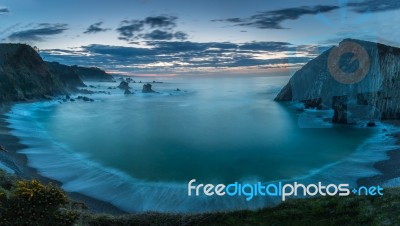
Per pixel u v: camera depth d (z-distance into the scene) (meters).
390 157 46.59
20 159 48.75
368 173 39.62
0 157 44.72
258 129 76.06
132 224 19.06
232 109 119.31
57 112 115.50
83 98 158.12
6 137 64.88
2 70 136.62
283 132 70.56
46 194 15.32
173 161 50.59
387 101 55.69
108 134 75.75
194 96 184.12
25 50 158.25
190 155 54.38
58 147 60.50
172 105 139.50
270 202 29.98
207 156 53.34
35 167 45.38
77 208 22.61
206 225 18.59
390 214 16.31
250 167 45.78
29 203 14.59
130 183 38.94
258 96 166.00
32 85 144.50
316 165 45.03
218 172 43.75
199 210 29.34
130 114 111.81
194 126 85.06
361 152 50.09
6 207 14.28
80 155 54.50
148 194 34.62
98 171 44.62
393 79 46.06
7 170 39.25
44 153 54.59
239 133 72.81
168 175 42.69
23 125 83.44
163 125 87.88
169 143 64.69
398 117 58.25
